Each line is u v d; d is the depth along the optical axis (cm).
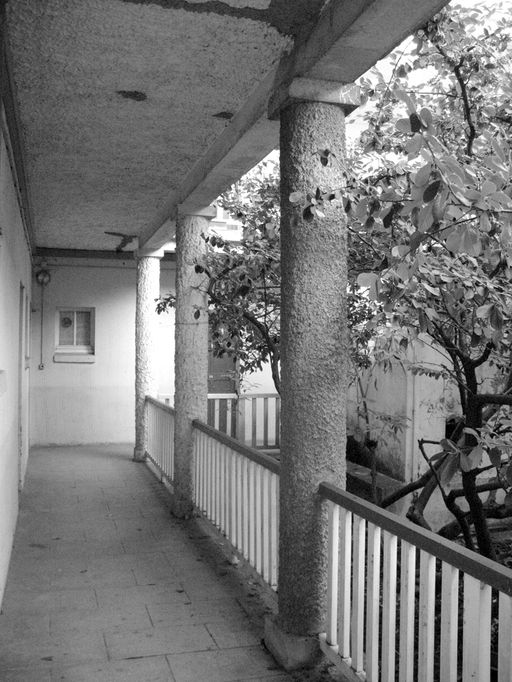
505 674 204
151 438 880
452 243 220
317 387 327
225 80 385
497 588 201
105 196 670
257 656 351
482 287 281
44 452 998
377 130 412
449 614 227
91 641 370
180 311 628
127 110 436
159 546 548
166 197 673
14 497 570
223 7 305
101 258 1048
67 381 1069
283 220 335
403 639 254
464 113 406
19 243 590
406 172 291
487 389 561
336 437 331
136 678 329
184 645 365
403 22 271
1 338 386
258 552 424
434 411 657
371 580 280
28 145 507
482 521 375
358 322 460
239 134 435
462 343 366
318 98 323
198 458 610
